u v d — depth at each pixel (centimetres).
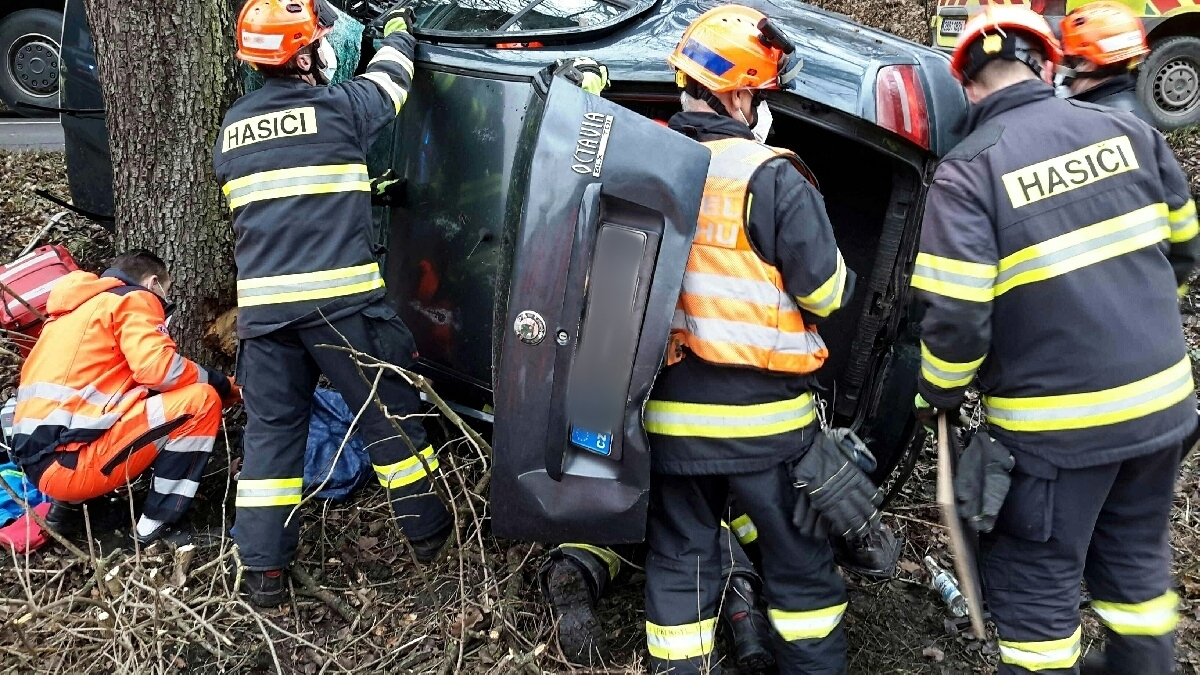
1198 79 623
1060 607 206
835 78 254
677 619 224
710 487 227
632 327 207
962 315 191
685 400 213
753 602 254
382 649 261
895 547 237
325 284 263
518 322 210
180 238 361
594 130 205
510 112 285
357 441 332
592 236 205
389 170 319
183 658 262
